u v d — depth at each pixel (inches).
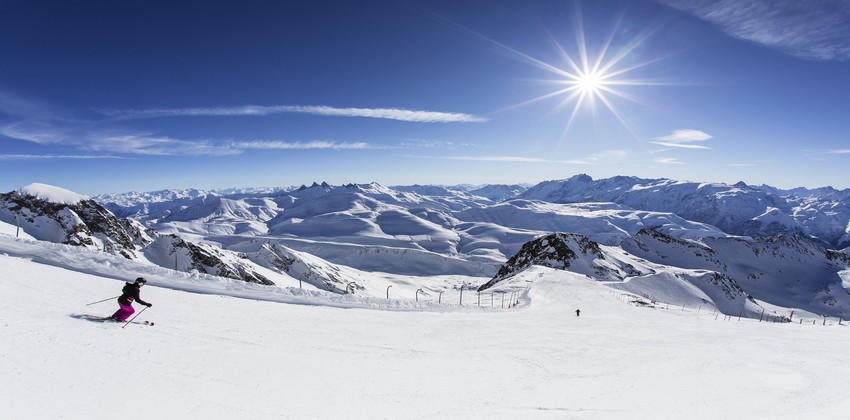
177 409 368.8
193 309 772.6
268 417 376.2
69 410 339.0
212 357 519.8
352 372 535.5
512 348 778.2
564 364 686.5
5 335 474.3
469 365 629.6
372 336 756.6
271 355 561.6
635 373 652.7
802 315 6515.8
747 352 855.7
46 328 521.0
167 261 5462.6
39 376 390.3
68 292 724.0
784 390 583.2
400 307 1188.5
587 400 503.8
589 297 2236.7
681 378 634.2
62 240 5000.0
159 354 501.0
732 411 486.6
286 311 888.3
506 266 5536.4
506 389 527.5
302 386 464.8
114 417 338.0
